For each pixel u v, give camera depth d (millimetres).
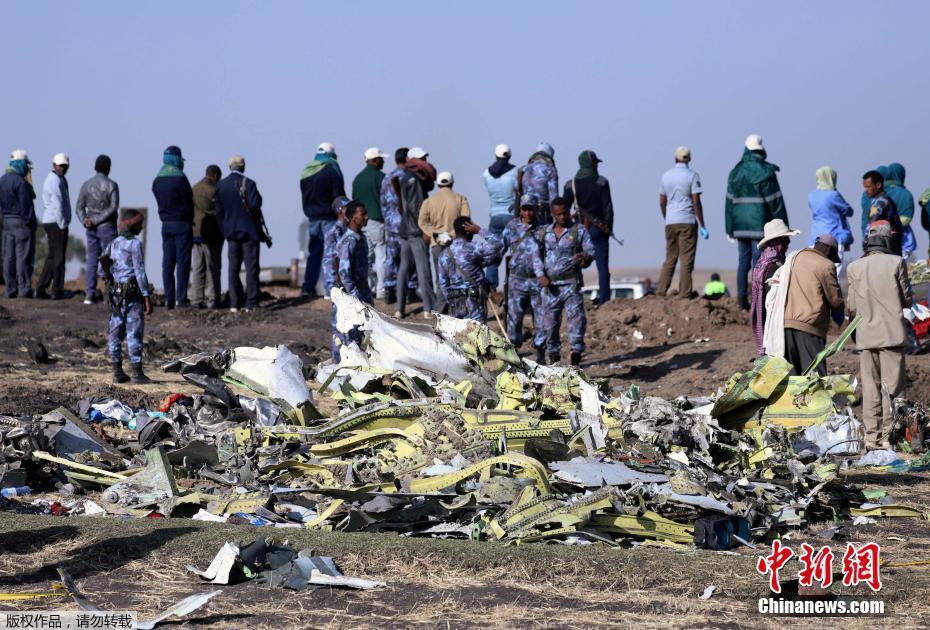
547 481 27531
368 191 74938
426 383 38781
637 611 20297
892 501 31438
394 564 22562
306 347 65062
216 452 34312
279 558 22391
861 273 43281
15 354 60250
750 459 32688
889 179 61094
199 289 76625
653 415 33312
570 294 55000
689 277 70438
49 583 21344
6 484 31359
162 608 20000
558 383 36938
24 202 76375
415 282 73625
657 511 27109
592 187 70375
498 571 22328
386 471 30828
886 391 42969
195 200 75750
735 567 22984
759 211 66750
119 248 52969
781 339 40812
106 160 75062
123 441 38531
